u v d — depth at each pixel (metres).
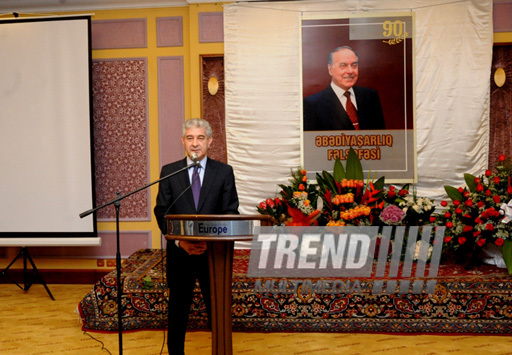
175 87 5.36
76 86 5.07
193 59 5.26
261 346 3.35
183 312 2.85
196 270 2.90
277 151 5.20
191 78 5.26
